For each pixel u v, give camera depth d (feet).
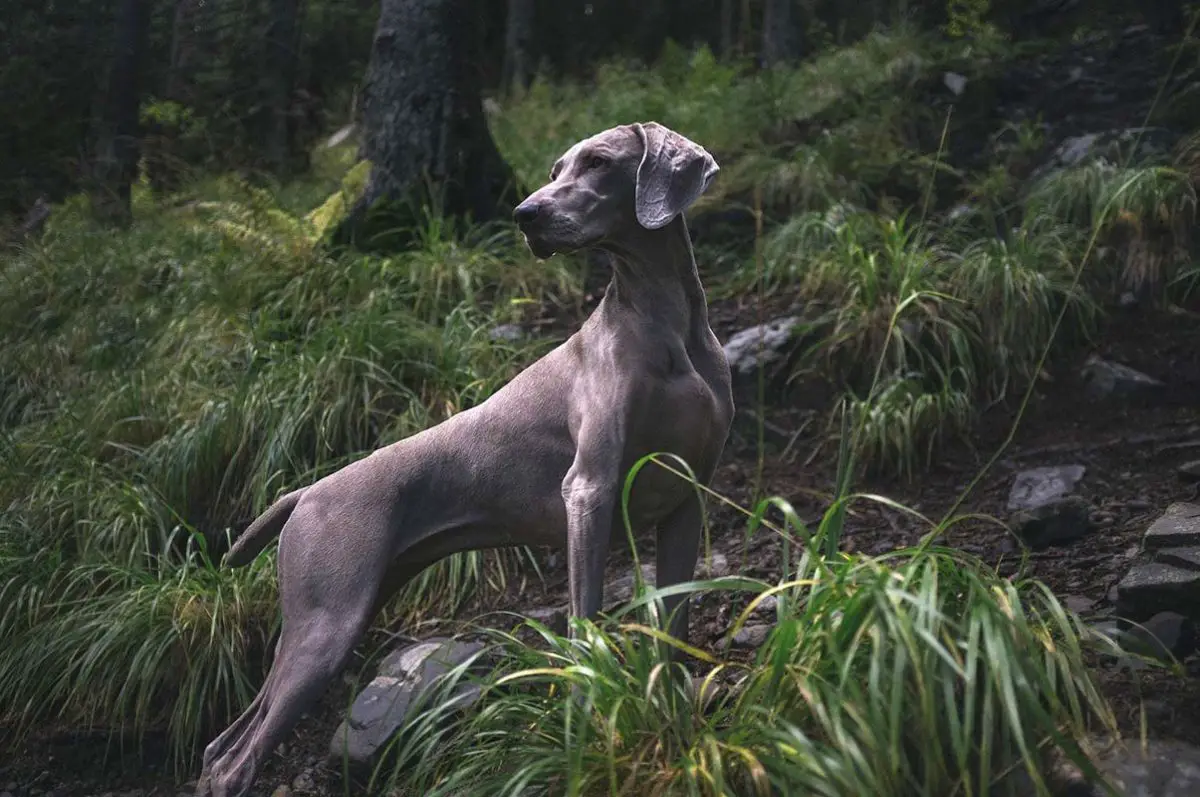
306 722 12.63
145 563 14.67
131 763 12.80
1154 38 26.05
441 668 11.90
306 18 41.39
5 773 12.72
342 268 19.63
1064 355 17.01
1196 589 9.93
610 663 8.48
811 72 28.84
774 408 17.08
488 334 17.54
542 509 10.25
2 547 14.74
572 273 20.17
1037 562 12.56
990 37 27.61
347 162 28.58
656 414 9.66
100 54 32.91
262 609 13.57
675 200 9.45
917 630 7.60
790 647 8.16
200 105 32.45
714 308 19.31
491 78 46.60
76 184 30.68
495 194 22.71
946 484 15.25
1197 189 18.45
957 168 23.13
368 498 10.34
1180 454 14.34
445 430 10.62
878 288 17.51
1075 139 22.12
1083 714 8.57
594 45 54.80
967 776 7.25
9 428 18.74
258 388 16.12
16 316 21.95
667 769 8.02
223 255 20.45
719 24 57.72
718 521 15.20
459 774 8.77
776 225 21.07
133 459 16.39
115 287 21.84
